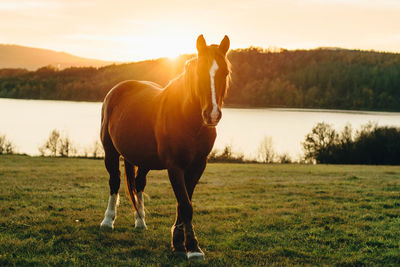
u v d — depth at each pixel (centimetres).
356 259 440
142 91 520
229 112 8825
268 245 495
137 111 473
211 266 405
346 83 10412
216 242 507
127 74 12000
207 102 348
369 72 10625
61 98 13362
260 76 11081
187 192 429
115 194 555
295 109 9750
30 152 3941
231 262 423
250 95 10388
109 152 552
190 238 417
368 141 3750
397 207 776
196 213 685
